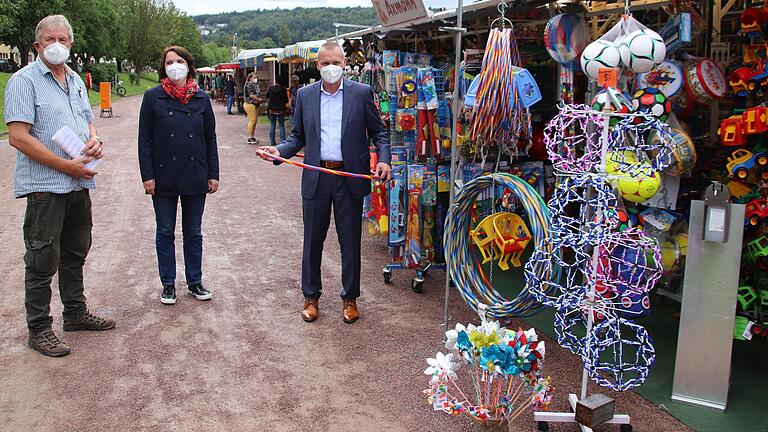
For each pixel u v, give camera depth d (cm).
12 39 3809
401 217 511
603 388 341
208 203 829
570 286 307
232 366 367
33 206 360
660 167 294
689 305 319
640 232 296
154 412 315
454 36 550
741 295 328
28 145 346
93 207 788
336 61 411
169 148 439
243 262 572
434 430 301
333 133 421
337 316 446
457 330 274
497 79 358
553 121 297
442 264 520
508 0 398
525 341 262
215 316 443
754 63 339
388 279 516
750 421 306
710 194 307
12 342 391
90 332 411
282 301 475
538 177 499
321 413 316
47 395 329
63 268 400
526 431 301
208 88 4550
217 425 304
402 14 489
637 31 306
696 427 301
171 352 384
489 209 483
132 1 6031
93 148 369
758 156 326
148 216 744
